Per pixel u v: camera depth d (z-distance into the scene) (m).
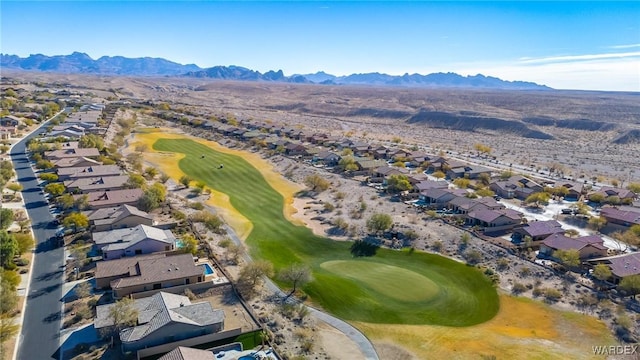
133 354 54.09
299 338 60.25
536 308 69.12
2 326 57.97
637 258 79.56
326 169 151.50
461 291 74.69
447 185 128.88
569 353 58.19
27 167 130.50
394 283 76.75
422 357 57.47
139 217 90.12
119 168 130.25
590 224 105.69
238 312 65.31
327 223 103.88
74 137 167.00
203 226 95.69
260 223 103.50
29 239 79.88
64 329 58.88
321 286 74.81
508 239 94.31
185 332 57.03
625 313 66.44
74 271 73.12
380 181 138.75
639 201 122.19
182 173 141.50
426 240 92.88
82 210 96.62
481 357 57.34
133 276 68.81
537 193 123.62
